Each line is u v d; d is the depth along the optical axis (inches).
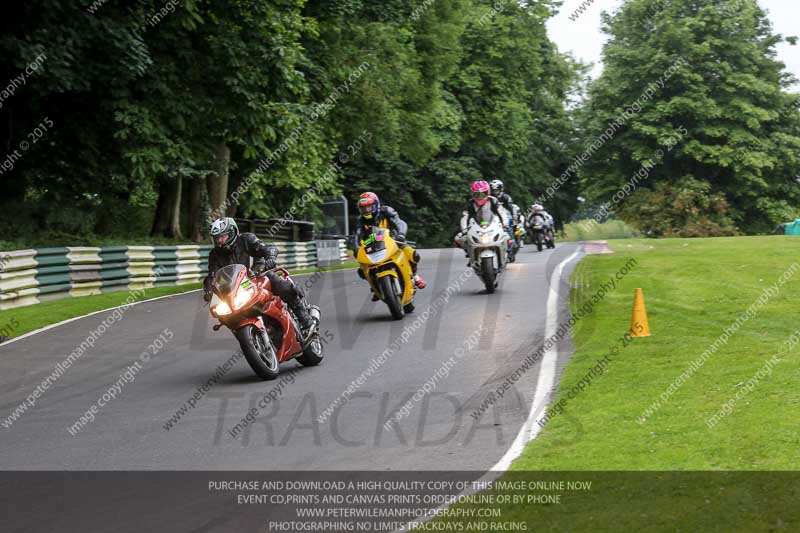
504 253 1791.3
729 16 5831.7
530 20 5693.9
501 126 5703.7
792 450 655.8
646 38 6003.9
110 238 2906.0
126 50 2134.6
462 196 5728.3
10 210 2662.4
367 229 1533.0
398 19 3804.1
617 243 3041.3
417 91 4215.1
